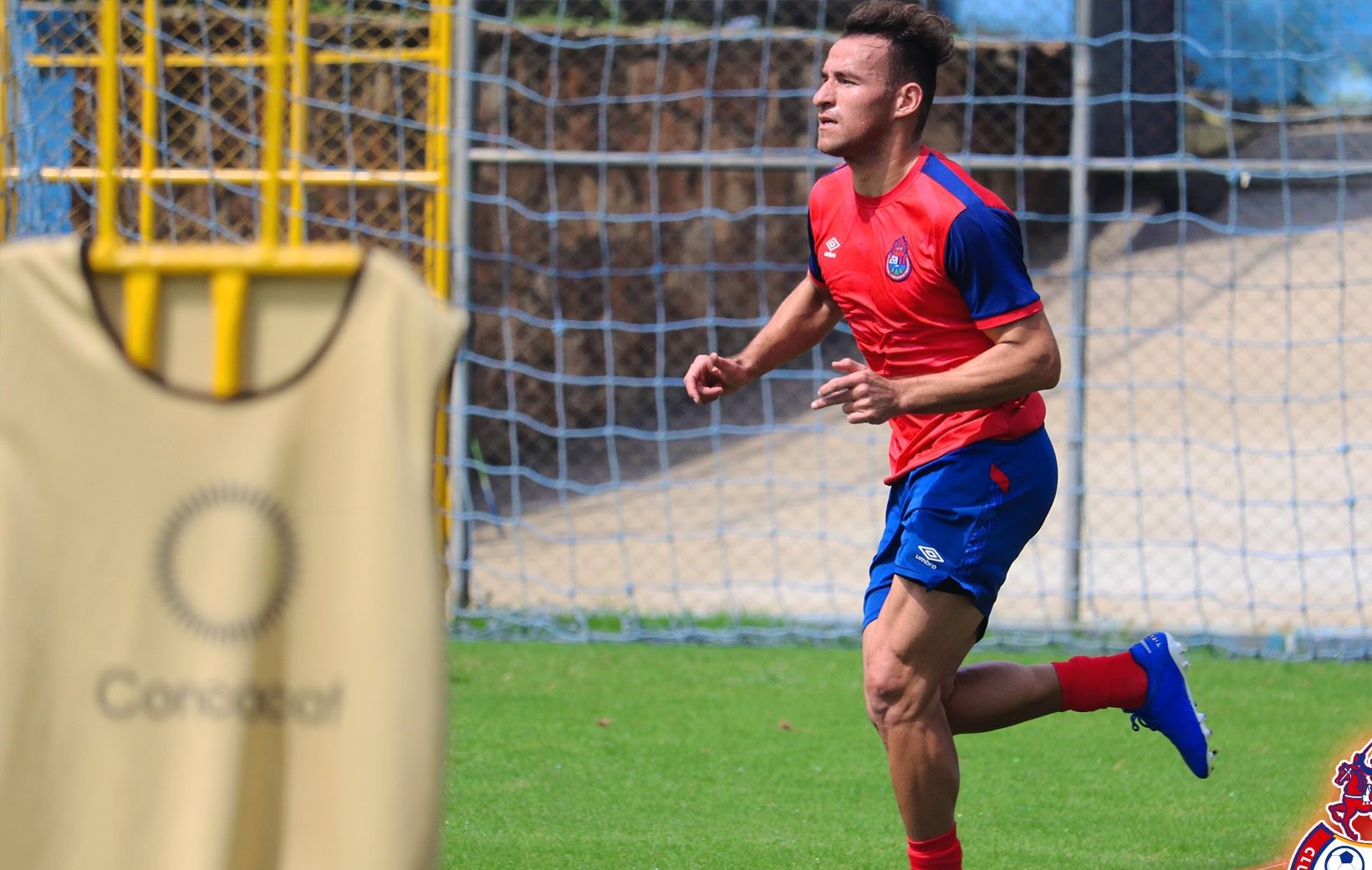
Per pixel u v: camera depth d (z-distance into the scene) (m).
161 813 7.07
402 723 6.96
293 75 25.12
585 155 24.94
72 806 7.05
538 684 20.11
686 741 17.02
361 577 7.02
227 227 31.33
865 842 13.21
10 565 7.00
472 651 22.53
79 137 26.28
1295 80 44.88
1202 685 20.17
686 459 37.12
